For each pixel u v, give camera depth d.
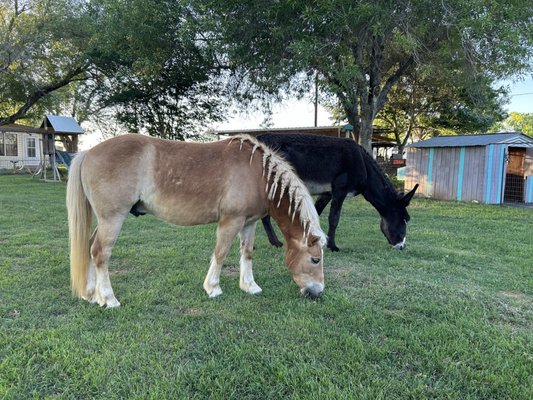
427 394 1.92
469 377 2.05
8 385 1.91
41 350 2.26
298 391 1.91
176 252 4.54
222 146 3.13
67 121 14.36
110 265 4.02
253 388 1.94
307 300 3.09
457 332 2.54
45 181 13.59
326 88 8.95
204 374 2.04
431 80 14.10
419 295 3.24
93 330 2.54
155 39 11.27
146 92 14.53
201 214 3.05
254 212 3.14
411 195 4.87
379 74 10.74
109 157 2.83
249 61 9.94
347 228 6.38
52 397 1.84
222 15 9.15
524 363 2.19
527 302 3.14
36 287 3.30
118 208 2.87
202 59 12.41
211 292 3.21
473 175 10.41
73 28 14.16
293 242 3.04
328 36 8.37
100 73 16.03
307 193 3.01
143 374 2.04
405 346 2.37
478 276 3.82
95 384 1.93
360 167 5.04
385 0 7.52
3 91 15.99
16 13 14.15
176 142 3.11
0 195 9.37
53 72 15.70
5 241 4.89
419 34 8.17
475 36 7.86
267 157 3.11
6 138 21.08
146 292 3.22
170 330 2.55
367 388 1.92
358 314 2.82
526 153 11.04
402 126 22.00
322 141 5.04
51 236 5.22
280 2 8.16
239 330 2.56
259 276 3.78
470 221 7.24
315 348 2.32
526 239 5.65
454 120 19.39
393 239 4.97
